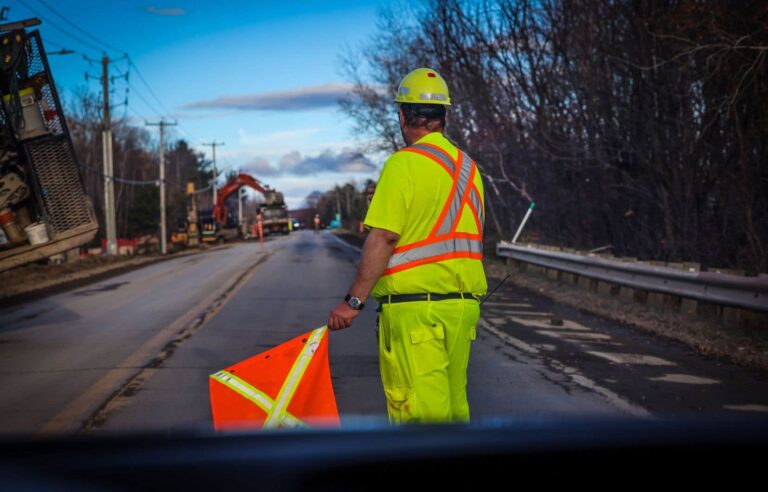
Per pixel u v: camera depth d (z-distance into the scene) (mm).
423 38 24797
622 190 17578
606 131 16906
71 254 33906
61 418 5477
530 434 984
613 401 5832
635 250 18578
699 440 952
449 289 2908
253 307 12820
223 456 891
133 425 5230
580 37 16406
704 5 12008
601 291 13523
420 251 2883
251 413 2814
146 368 7414
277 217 81438
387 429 1019
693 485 931
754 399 5906
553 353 8039
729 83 12867
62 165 9898
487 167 22203
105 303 14109
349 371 7094
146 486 838
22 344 9180
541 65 18625
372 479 887
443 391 2881
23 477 833
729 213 14461
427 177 2879
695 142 14664
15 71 9484
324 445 936
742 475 953
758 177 13414
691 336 8844
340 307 2908
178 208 93438
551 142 17688
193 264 28078
